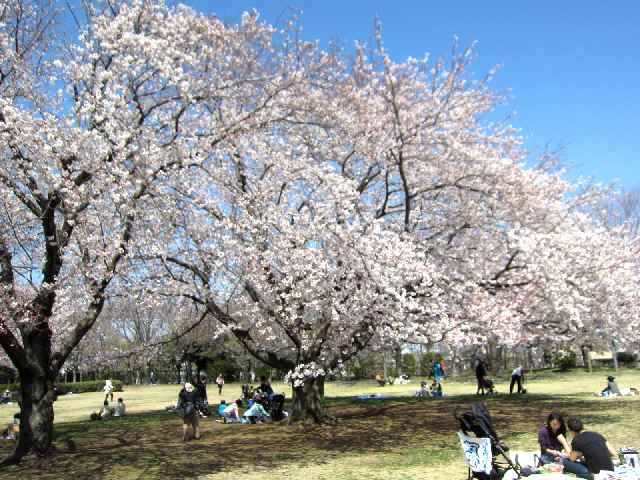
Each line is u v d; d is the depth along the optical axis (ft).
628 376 95.40
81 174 31.48
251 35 36.01
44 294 32.53
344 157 43.52
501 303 38.93
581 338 43.21
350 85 38.81
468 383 99.91
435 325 35.55
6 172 30.91
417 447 34.04
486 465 22.50
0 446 43.50
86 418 64.39
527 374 114.32
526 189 40.14
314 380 45.11
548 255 38.19
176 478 27.50
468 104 41.88
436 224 44.37
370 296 34.17
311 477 26.81
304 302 37.50
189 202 34.65
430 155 40.78
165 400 88.12
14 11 32.42
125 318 56.65
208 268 38.24
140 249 35.04
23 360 32.65
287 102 36.32
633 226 88.33
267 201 37.24
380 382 109.29
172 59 31.42
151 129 31.24
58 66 30.01
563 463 23.75
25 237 33.14
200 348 59.11
